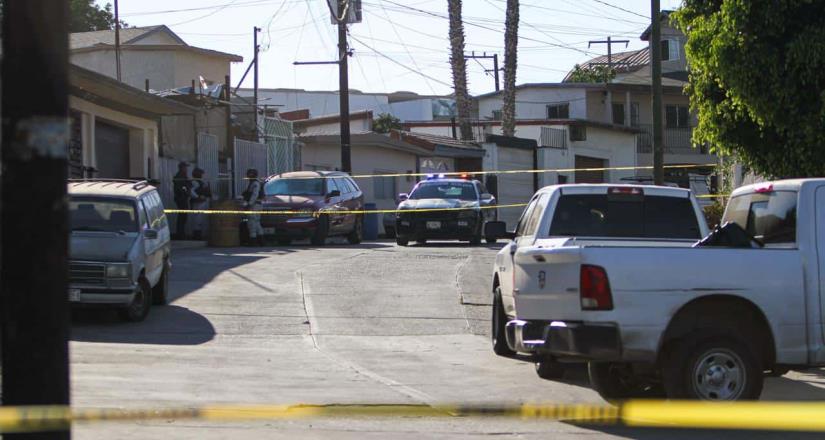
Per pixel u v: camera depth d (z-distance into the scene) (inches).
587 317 668.1
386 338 1149.1
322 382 851.4
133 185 1326.3
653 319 665.0
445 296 1449.3
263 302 1365.7
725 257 676.7
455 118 4325.8
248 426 660.1
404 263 1830.7
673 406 634.8
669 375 661.9
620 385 780.0
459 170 3740.2
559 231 893.8
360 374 903.1
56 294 347.3
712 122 1122.0
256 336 1140.5
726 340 658.8
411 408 693.9
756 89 1023.0
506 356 1019.3
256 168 2847.0
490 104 4923.7
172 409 684.7
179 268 1686.8
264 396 768.9
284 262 1809.8
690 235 893.8
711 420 587.5
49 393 347.3
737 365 659.4
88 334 1113.4
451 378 888.9
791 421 570.9
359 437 633.6
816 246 691.4
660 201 903.7
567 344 676.7
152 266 1251.2
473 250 2153.1
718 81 1072.2
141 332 1137.4
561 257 685.9
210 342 1090.1
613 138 4261.8
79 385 789.2
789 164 1054.4
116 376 844.6
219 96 2768.2
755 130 1106.1
